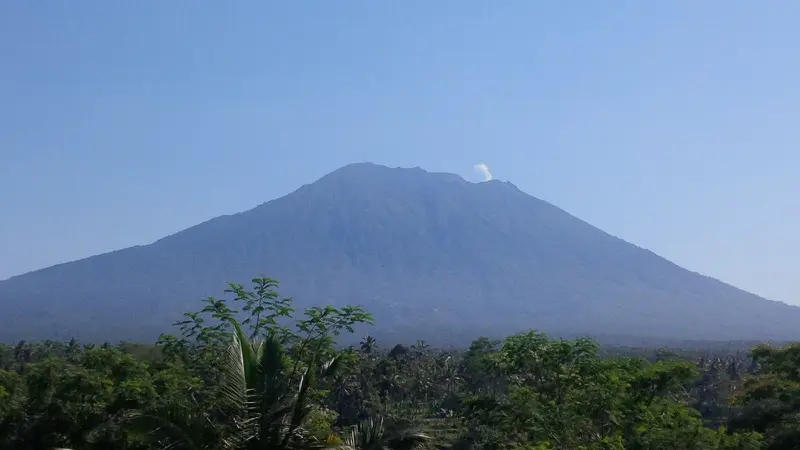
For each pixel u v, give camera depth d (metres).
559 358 22.84
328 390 18.06
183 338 20.05
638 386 20.88
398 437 19.64
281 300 17.94
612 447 17.97
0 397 22.02
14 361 65.25
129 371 21.97
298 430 15.62
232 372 15.47
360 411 58.41
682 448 18.73
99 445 20.84
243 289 18.02
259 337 16.38
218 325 18.66
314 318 16.94
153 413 14.85
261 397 15.15
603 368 21.95
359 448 17.62
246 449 15.08
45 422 21.12
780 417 24.67
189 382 18.94
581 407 20.31
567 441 20.16
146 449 19.02
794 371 27.36
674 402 21.23
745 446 19.41
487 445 25.19
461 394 30.34
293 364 16.38
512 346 23.56
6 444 21.25
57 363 22.14
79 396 21.31
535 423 20.77
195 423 14.79
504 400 24.62
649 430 18.81
